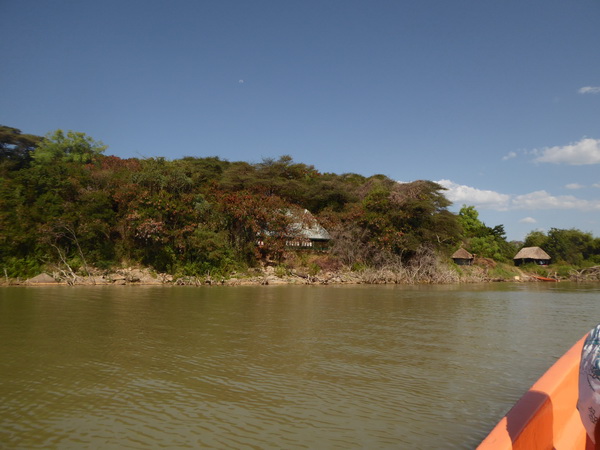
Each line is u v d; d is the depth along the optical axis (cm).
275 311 1752
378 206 4159
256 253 3572
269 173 5044
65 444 524
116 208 3434
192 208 3431
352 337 1226
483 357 1000
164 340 1143
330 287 3175
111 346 1062
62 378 798
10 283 2838
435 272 4088
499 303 2266
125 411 635
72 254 3158
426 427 588
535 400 343
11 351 1003
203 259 3319
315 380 802
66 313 1599
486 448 267
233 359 952
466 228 6938
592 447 386
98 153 5950
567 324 1527
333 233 4041
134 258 3294
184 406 658
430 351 1058
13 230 3002
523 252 6962
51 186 3269
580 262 7719
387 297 2473
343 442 538
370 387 762
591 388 279
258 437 550
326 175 5812
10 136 5612
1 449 507
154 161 3600
